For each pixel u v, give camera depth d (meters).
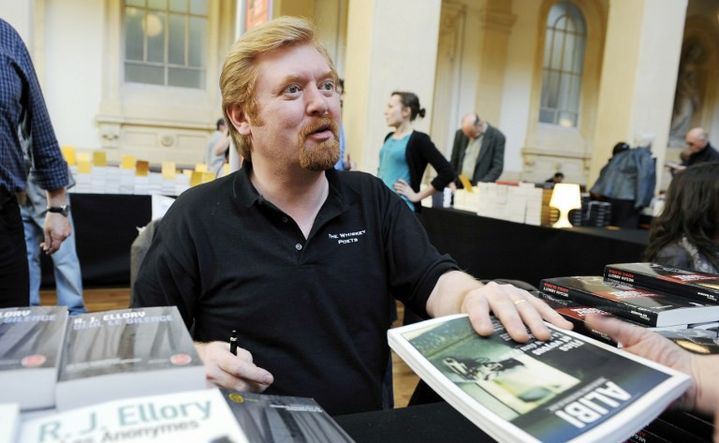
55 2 7.88
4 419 0.33
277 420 0.47
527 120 11.05
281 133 0.89
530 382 0.49
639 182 4.21
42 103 1.46
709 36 12.55
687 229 1.43
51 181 1.57
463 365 0.53
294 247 0.94
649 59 6.46
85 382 0.37
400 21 4.94
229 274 0.93
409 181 3.02
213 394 0.38
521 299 0.67
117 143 8.48
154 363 0.40
